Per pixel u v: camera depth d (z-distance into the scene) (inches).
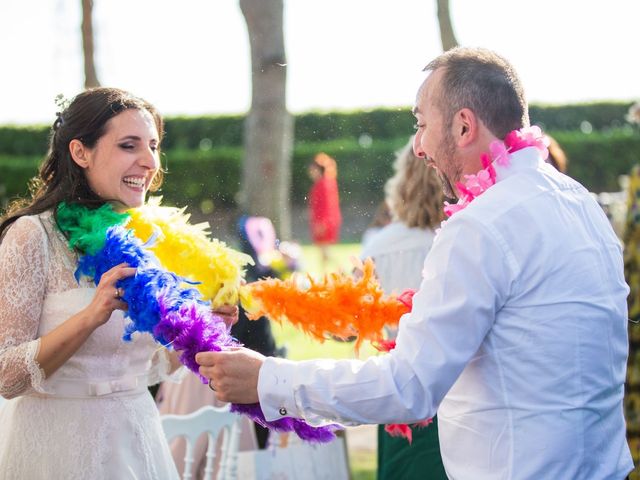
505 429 77.4
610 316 79.8
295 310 95.2
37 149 738.2
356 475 189.3
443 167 84.0
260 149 380.2
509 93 81.3
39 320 92.4
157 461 98.7
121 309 88.4
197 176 669.9
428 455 126.2
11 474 94.1
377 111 683.4
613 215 196.1
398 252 126.3
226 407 122.1
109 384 95.6
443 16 323.0
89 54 362.0
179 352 87.1
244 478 127.6
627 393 155.4
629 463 83.2
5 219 96.0
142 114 97.2
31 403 94.7
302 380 78.7
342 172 653.9
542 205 79.1
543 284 77.1
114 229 92.1
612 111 748.0
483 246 76.2
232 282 96.0
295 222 630.5
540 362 76.7
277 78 377.1
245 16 374.0
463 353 75.9
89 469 93.4
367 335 96.1
